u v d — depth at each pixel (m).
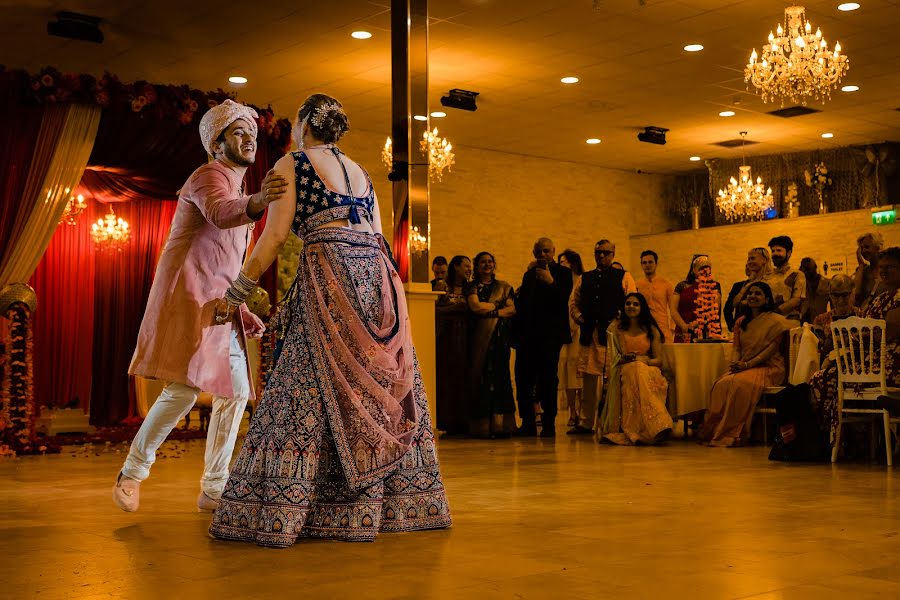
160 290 3.81
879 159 15.81
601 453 6.91
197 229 3.86
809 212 16.48
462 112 13.50
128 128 7.94
